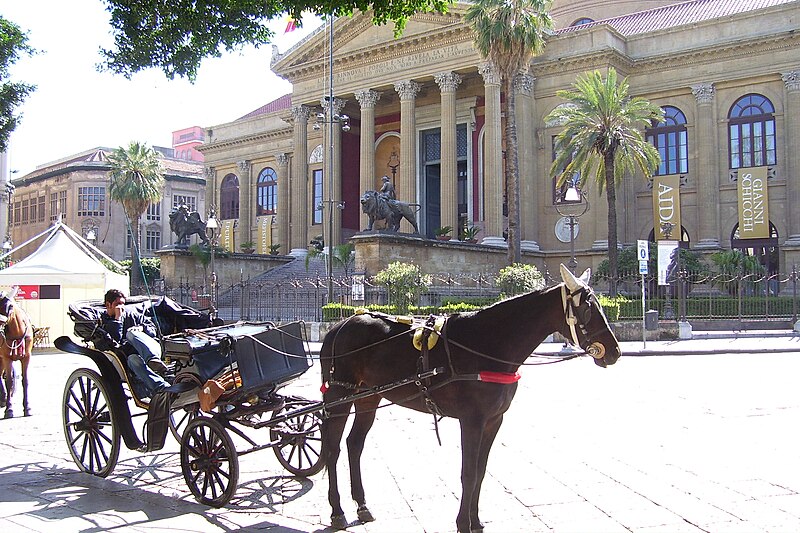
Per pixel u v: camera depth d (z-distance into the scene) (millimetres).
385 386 6855
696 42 43469
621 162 36312
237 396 7730
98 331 8578
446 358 6555
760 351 23609
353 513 7273
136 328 8617
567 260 44031
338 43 50156
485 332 6465
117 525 6902
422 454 9742
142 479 8695
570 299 6188
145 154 55094
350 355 7289
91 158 83062
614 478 8344
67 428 9164
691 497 7570
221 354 7930
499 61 32750
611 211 35531
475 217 49281
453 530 6699
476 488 6512
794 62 40750
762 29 41594
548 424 11602
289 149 63062
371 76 48469
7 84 20516
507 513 7125
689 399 13938
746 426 11234
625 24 51031
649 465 8914
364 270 32219
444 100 44969
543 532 6574
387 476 8648
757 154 42375
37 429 11891
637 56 45125
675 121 44750
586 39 43906
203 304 35281
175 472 9023
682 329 28875
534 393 15070
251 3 12836
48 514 7254
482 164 49031
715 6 48219
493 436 6680
